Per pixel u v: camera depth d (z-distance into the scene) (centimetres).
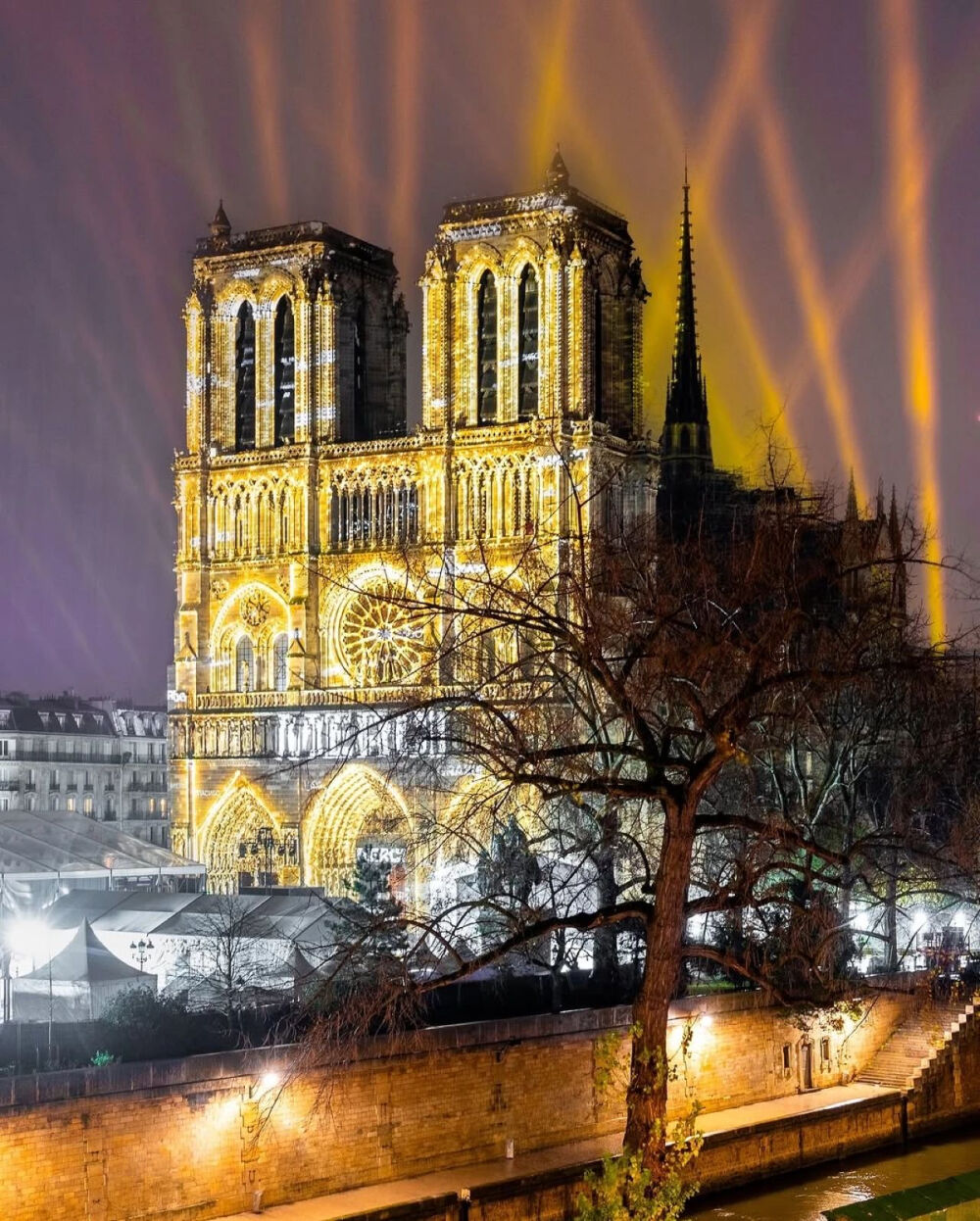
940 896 14112
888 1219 8350
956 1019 12469
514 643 14562
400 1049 9706
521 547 17688
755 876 8381
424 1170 9794
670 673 8075
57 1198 8338
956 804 11738
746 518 14412
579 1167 9769
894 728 11706
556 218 19075
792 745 10619
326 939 13762
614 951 12044
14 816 18125
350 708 19725
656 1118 7525
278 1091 9088
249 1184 9050
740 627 8631
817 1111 11238
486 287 19638
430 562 19188
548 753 8069
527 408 19362
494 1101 10169
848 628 9538
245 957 13750
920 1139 12019
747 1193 10581
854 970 11800
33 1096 8312
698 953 8531
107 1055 10056
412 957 8956
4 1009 12650
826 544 9481
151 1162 8688
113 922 14900
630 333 19988
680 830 7894
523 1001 11875
